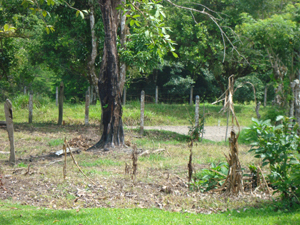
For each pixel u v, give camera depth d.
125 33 13.87
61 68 27.53
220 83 28.16
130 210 6.16
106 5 11.56
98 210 6.09
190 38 25.09
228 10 24.09
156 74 34.62
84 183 7.90
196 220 5.50
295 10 18.34
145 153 11.46
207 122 21.41
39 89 38.72
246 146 13.44
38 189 7.48
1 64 19.25
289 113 15.30
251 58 21.84
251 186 7.66
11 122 9.77
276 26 16.22
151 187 7.86
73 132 15.61
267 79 36.00
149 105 23.70
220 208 6.56
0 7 16.80
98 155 11.19
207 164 10.08
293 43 16.53
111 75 11.93
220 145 13.88
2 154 11.20
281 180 6.88
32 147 12.52
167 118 21.59
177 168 9.52
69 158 10.79
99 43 16.94
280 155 6.84
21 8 16.47
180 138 15.42
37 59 28.55
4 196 7.01
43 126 16.72
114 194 7.33
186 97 34.12
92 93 28.14
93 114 20.17
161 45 6.00
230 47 23.05
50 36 25.92
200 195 7.41
